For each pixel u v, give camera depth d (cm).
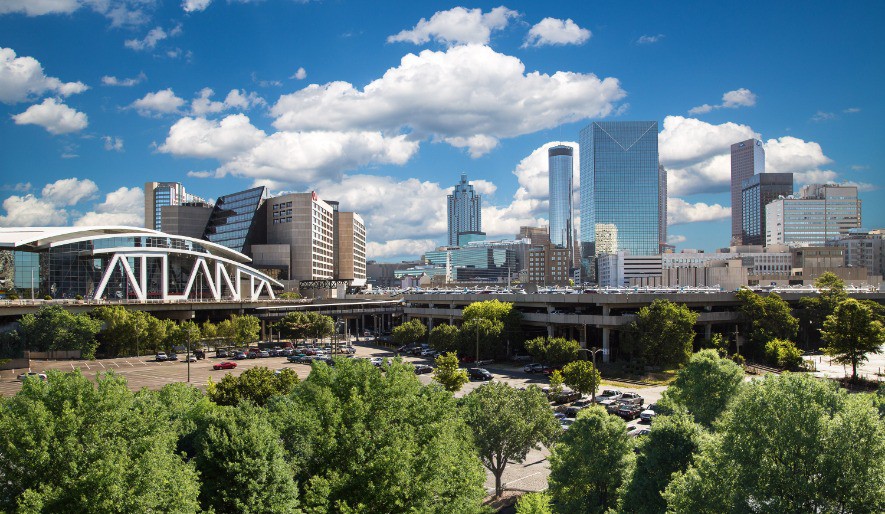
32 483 3344
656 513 3950
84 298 17262
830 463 3178
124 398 3919
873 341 9619
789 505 3195
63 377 3812
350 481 3834
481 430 5419
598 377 8612
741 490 3312
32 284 16225
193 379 10744
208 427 3984
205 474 3791
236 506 3591
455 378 7900
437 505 3878
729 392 5872
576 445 4616
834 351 9969
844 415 3297
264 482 3697
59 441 3481
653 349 11619
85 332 13288
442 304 18925
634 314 12775
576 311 14125
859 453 3169
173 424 4656
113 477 3212
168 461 3475
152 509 3275
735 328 14188
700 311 14162
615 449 4547
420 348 14725
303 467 4238
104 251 17638
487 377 10906
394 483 3769
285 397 5453
